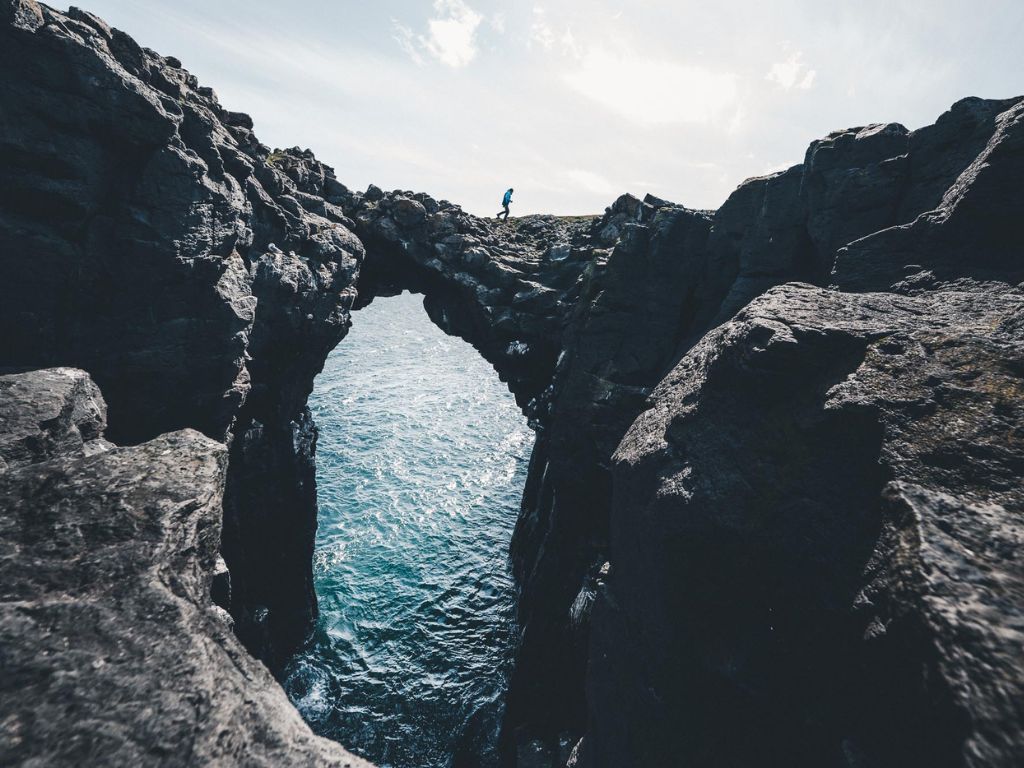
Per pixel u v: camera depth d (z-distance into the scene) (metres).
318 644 38.78
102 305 18.62
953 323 10.61
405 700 34.69
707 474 11.43
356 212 44.97
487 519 59.69
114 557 5.96
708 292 24.16
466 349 164.12
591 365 26.67
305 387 38.31
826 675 8.54
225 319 22.22
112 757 4.13
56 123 16.16
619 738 13.51
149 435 21.33
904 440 8.09
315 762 4.80
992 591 5.13
